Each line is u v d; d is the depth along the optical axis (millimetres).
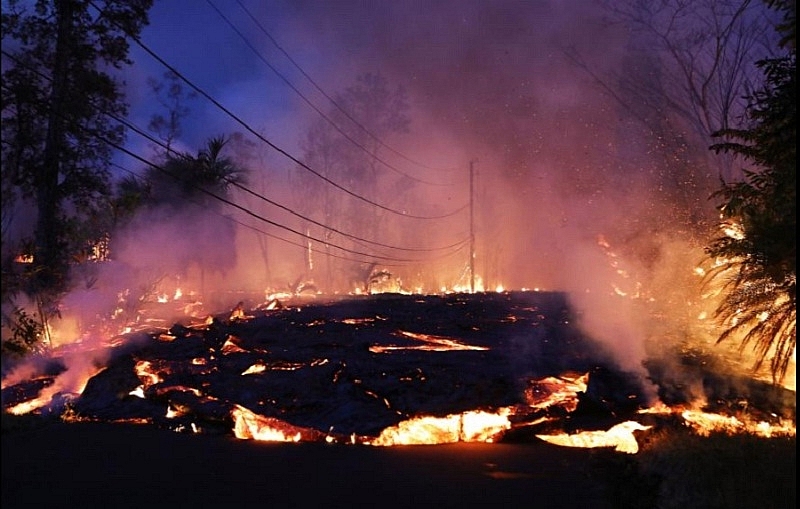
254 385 16156
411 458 12062
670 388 16781
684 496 9500
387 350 20406
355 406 14648
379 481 10500
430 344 21797
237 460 11539
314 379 16469
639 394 16438
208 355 19469
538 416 14539
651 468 10766
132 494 9359
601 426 14406
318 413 14562
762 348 16266
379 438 13516
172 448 12219
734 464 10070
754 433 12773
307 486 10133
